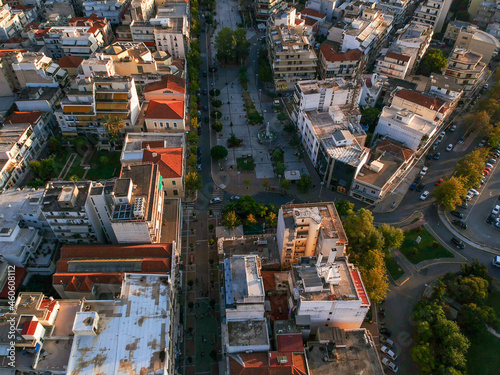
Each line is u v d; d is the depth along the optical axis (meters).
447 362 114.12
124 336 104.62
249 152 189.88
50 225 130.50
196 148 180.62
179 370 114.38
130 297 113.12
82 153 180.12
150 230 124.69
